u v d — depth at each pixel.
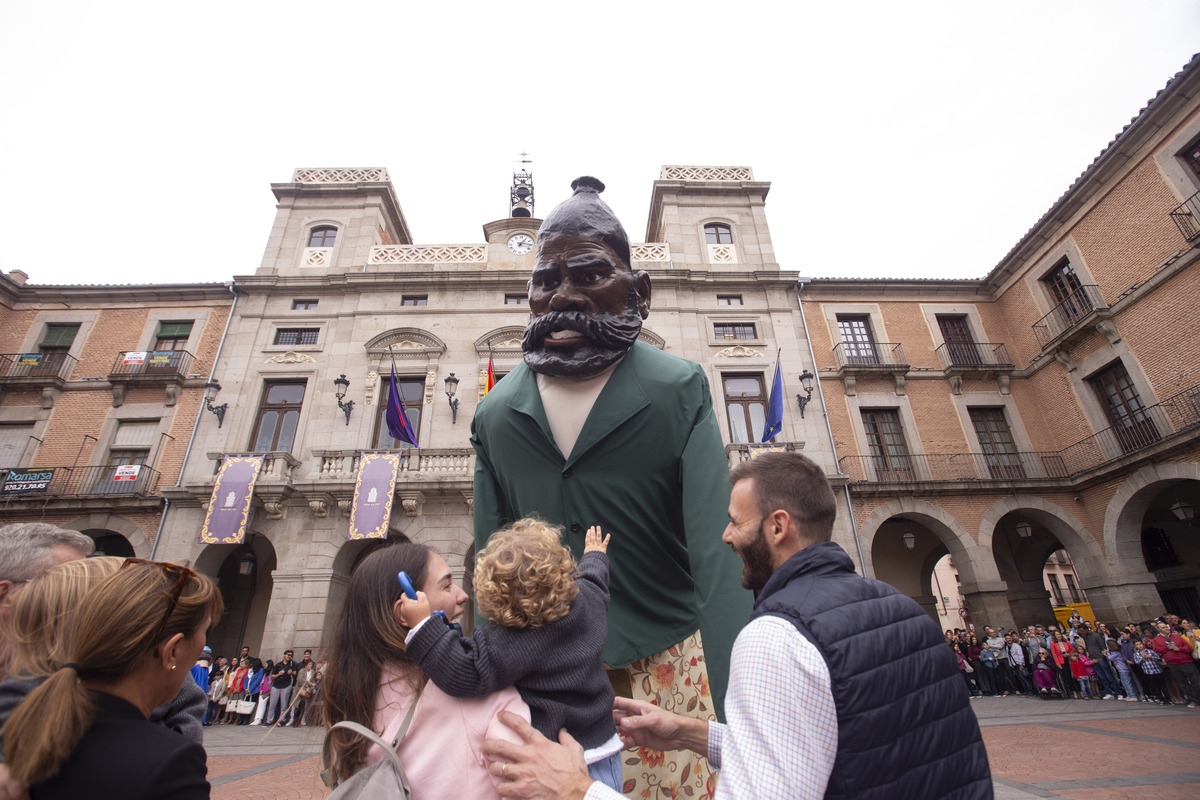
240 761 6.95
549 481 2.21
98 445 14.98
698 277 16.89
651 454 2.13
